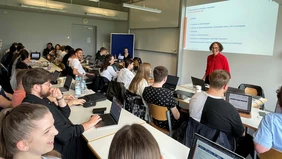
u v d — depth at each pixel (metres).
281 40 3.77
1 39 7.38
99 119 1.89
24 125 0.85
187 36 5.74
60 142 1.54
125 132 0.68
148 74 3.09
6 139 0.84
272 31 3.87
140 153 0.61
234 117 1.71
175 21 6.02
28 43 7.93
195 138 1.15
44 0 6.88
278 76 3.90
